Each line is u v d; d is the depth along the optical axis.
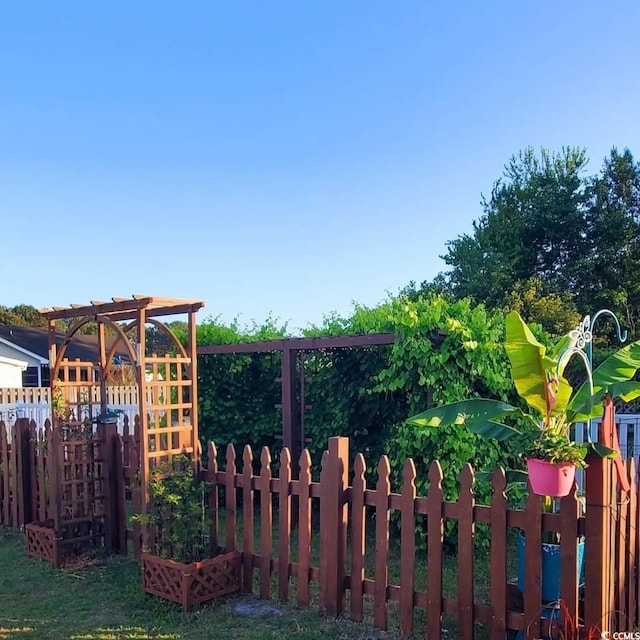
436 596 3.87
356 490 4.29
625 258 23.09
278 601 4.71
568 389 3.78
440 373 5.88
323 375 7.61
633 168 25.20
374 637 4.01
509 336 3.65
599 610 3.22
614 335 22.28
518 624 3.56
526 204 26.03
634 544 3.73
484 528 5.86
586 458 3.28
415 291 21.17
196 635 4.11
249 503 4.96
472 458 5.98
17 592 5.07
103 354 6.26
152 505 5.01
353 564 4.29
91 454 6.04
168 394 5.43
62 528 5.79
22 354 26.30
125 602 4.77
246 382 8.77
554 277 24.44
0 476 7.51
